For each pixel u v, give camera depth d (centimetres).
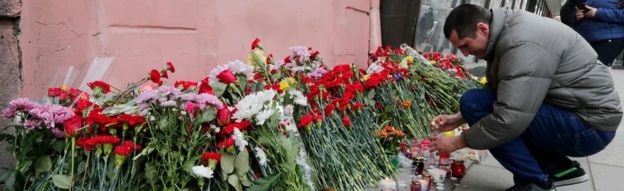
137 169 167
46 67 202
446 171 294
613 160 360
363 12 494
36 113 160
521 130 225
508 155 247
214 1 294
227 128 171
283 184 182
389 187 255
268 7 342
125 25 239
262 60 250
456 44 239
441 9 704
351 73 315
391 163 290
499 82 229
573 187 294
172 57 267
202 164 170
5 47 184
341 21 444
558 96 236
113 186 160
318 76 299
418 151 319
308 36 393
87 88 219
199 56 285
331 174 243
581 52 232
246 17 322
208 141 173
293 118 228
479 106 255
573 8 452
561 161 271
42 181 167
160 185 170
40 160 168
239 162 172
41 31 198
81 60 219
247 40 324
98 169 162
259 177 184
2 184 189
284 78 263
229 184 176
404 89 387
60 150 170
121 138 169
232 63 208
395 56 475
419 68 446
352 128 279
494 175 313
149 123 168
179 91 173
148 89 179
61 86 196
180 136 172
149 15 252
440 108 452
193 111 170
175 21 267
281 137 189
